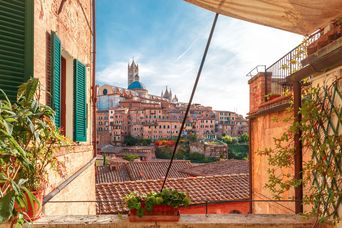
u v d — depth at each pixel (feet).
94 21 26.40
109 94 405.59
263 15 10.00
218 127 383.04
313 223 10.00
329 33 10.37
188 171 75.10
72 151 16.99
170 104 403.95
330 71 10.78
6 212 6.99
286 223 9.93
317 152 11.28
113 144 334.03
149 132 338.34
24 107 8.75
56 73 13.47
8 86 10.41
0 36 10.27
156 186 40.32
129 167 84.74
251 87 28.81
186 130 348.18
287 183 12.05
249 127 27.68
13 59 10.57
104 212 30.19
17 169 8.53
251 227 9.88
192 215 10.81
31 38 10.89
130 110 359.05
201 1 9.41
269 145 22.41
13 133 8.25
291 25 10.60
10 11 10.53
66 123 17.28
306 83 14.01
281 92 24.63
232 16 10.05
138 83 468.34
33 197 7.77
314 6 9.05
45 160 10.18
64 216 10.38
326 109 10.92
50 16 13.25
